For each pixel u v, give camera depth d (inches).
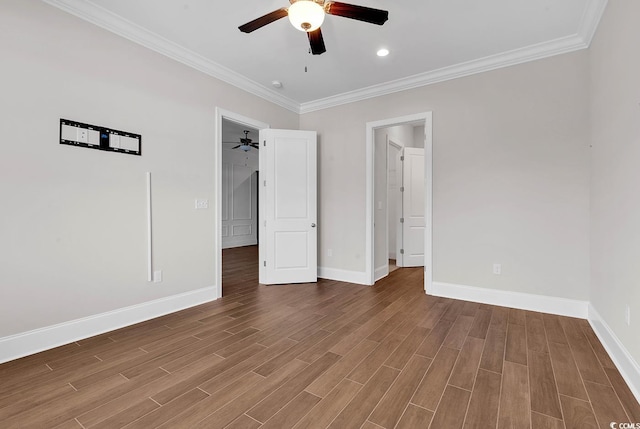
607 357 83.0
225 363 80.6
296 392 67.8
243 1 93.7
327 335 98.6
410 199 213.3
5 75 80.4
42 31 86.7
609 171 88.3
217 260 137.9
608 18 87.9
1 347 80.0
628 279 73.4
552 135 117.2
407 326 105.9
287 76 146.7
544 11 96.7
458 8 95.6
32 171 85.1
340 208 173.9
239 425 57.3
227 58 129.6
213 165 136.6
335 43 117.0
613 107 84.7
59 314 90.7
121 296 105.2
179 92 122.7
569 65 114.0
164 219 118.0
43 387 69.2
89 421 58.1
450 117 138.8
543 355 84.4
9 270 81.5
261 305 129.3
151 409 61.9
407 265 212.7
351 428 56.6
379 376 74.2
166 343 92.5
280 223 165.2
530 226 121.5
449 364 79.8
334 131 176.1
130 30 105.4
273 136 164.2
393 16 99.7
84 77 95.5
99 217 99.3
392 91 154.7
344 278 172.2
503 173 126.6
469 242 134.4
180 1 93.4
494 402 64.0
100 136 99.2
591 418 58.9
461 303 131.2
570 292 114.4
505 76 126.3
